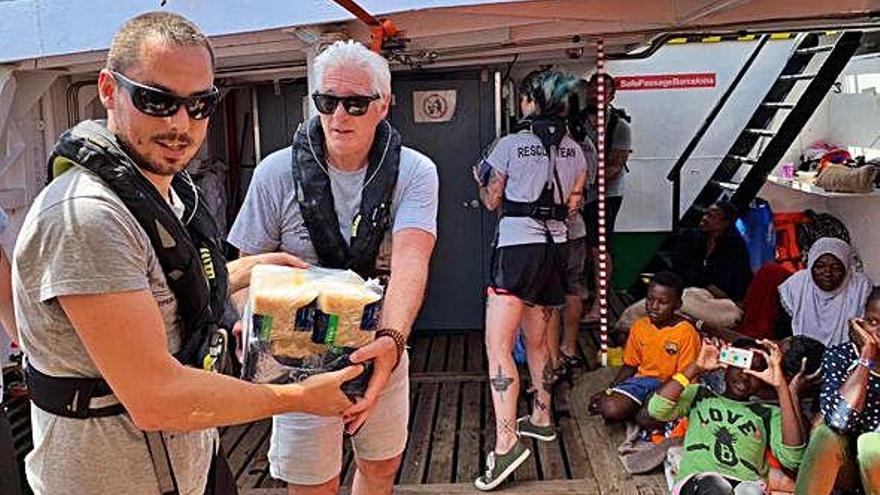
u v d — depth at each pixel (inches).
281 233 96.1
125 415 62.6
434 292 239.0
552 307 162.2
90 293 56.1
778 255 241.4
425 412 182.2
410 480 148.8
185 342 65.0
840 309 168.1
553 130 158.9
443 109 230.8
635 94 268.5
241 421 63.2
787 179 238.7
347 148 90.0
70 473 61.9
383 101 91.1
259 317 70.2
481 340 235.0
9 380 179.5
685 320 164.6
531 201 156.6
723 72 266.1
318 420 96.0
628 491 139.6
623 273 275.9
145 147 60.2
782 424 129.7
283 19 129.6
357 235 93.0
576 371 197.9
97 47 141.3
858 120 231.3
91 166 58.5
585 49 208.7
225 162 257.9
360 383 74.5
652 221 275.0
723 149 269.9
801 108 220.8
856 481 121.9
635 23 150.3
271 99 236.7
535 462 152.9
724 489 127.0
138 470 63.2
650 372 163.0
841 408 119.2
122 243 57.5
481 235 235.3
